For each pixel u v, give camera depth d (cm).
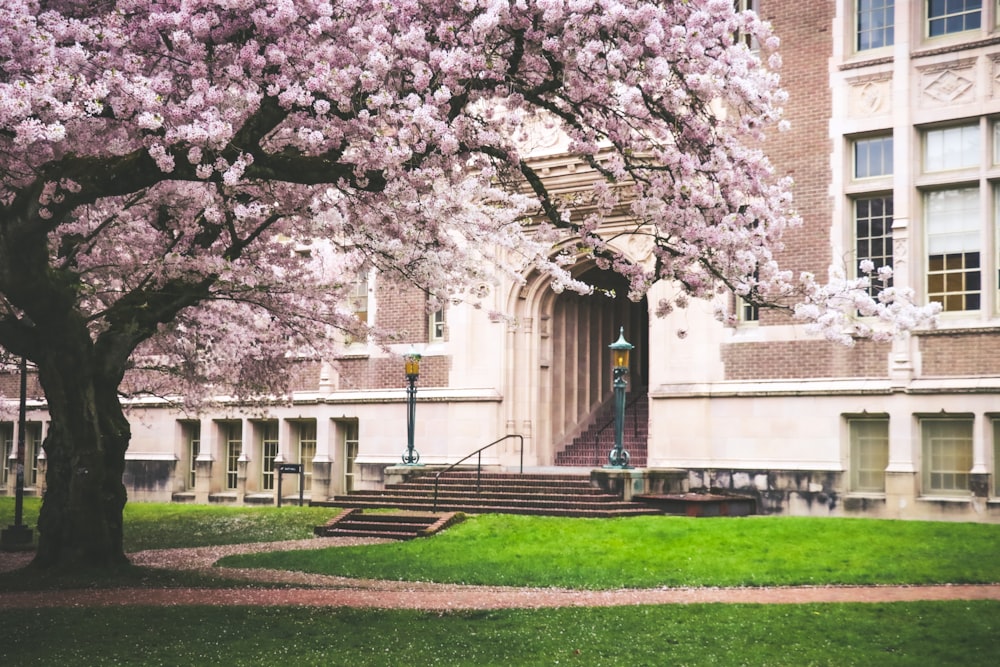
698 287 1617
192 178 1514
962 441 2275
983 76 2266
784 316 2452
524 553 1928
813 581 1652
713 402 2512
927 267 2347
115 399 1788
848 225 2406
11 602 1502
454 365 2908
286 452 3231
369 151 1482
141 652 1230
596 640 1270
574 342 2981
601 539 1997
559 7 1429
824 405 2389
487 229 1659
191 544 2219
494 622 1368
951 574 1652
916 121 2331
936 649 1199
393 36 1501
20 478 2328
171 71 1536
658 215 1592
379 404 3020
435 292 1762
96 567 1731
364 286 3108
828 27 2438
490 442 2811
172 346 2295
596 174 2575
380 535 2236
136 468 3494
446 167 1547
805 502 2391
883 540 1889
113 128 1504
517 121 1602
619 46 1498
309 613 1425
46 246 1602
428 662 1187
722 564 1781
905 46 2344
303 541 2214
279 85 1469
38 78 1299
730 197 1599
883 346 2344
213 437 3353
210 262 1725
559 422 2917
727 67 1527
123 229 1916
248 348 2327
